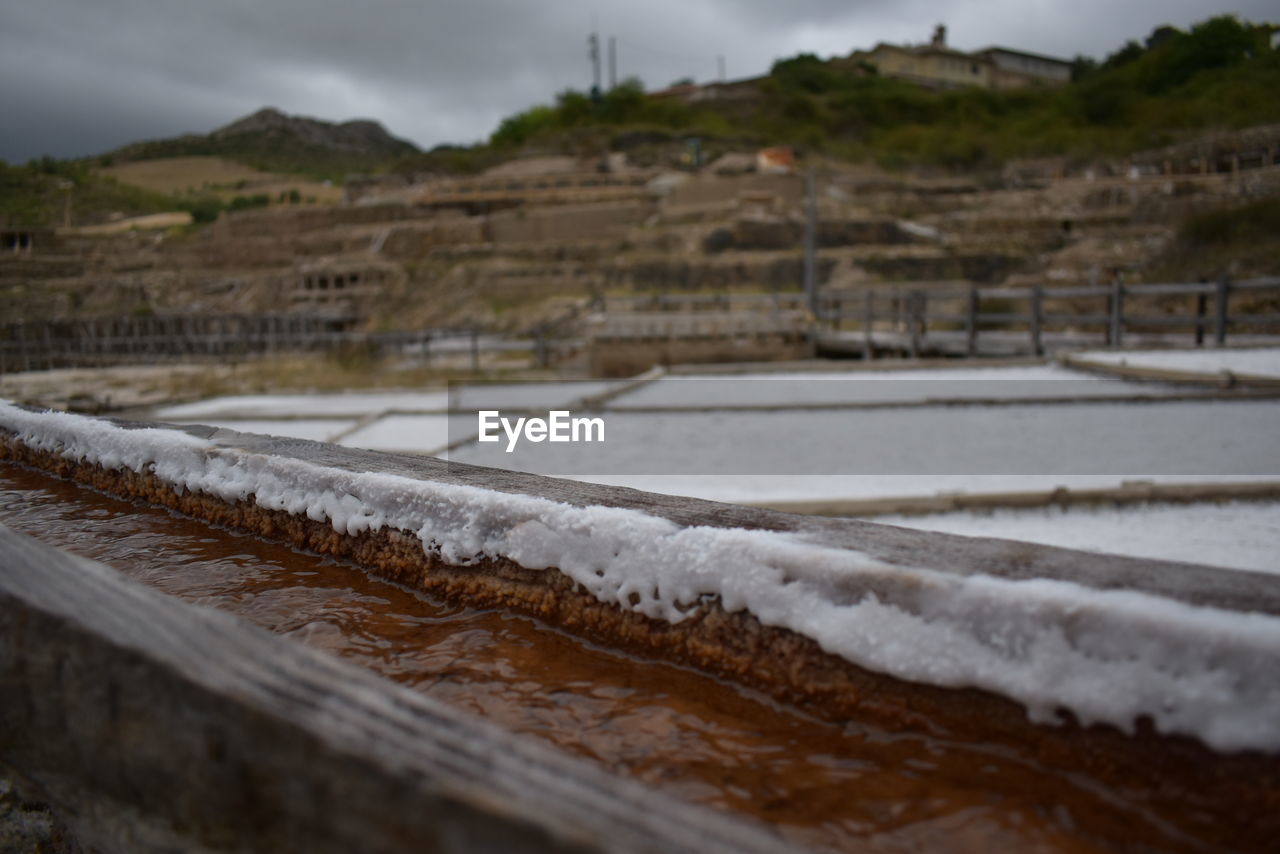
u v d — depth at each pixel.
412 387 13.10
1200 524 3.96
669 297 21.73
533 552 1.45
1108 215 35.31
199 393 14.73
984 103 65.50
